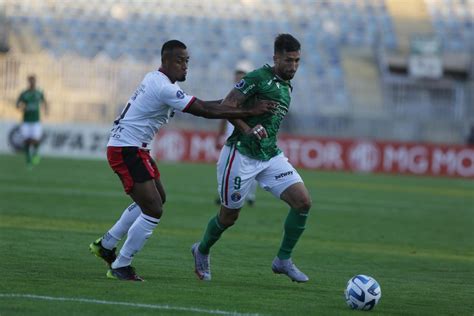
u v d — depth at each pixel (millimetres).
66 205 54438
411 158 112875
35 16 143000
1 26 136250
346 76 133375
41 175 78500
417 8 147875
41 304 23016
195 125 122062
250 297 26281
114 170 28672
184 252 36938
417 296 28594
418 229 52156
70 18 143000
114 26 141750
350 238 46125
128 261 28500
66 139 114938
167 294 25828
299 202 29234
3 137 115062
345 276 32906
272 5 146375
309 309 24688
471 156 111438
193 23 142125
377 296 24969
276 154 29891
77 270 30031
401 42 141375
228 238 43000
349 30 143000
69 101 118875
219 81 121125
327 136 119562
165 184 76000
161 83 28078
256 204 64000
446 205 70438
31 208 51531
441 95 126875
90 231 42281
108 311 22531
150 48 138125
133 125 28359
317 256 38500
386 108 125812
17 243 36438
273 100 29156
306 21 143875
